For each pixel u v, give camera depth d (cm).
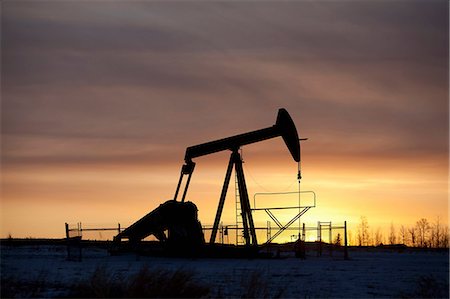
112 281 2288
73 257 4338
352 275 3250
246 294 2205
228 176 4841
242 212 4812
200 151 4894
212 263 4050
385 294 2452
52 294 2177
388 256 5581
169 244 4753
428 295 2423
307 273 3331
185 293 2102
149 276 2086
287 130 4709
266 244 4772
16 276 2684
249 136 4828
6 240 6694
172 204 4741
